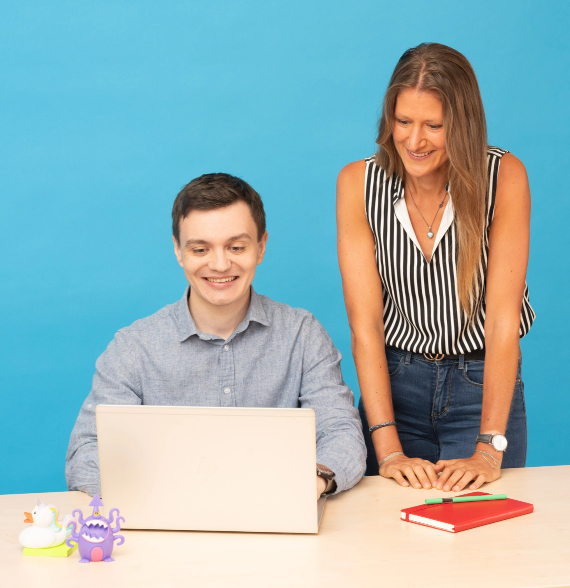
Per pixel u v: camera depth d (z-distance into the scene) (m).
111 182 3.37
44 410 3.37
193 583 1.04
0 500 1.40
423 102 1.48
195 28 3.37
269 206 3.45
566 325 3.52
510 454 1.76
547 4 3.44
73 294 3.37
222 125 3.41
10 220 3.30
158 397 1.61
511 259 1.61
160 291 3.44
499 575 1.04
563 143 3.48
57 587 1.03
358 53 3.44
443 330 1.71
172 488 1.21
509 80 3.44
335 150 3.47
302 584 1.02
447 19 3.43
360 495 1.38
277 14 3.40
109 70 3.33
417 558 1.10
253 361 1.63
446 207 1.64
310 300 3.49
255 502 1.20
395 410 1.83
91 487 1.39
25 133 3.30
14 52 3.27
